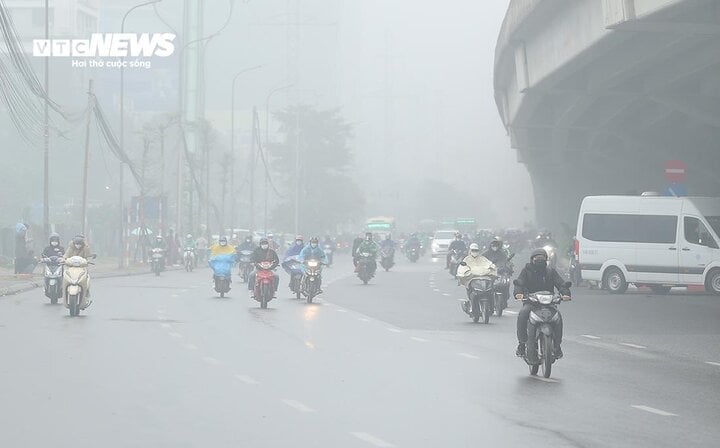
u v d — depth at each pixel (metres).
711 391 38.69
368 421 30.09
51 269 75.56
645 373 43.56
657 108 125.62
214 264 87.94
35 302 77.81
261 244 77.06
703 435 29.30
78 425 28.38
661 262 94.00
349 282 118.31
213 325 60.78
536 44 106.56
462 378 40.31
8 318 63.03
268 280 75.56
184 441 26.44
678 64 94.06
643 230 95.19
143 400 32.97
